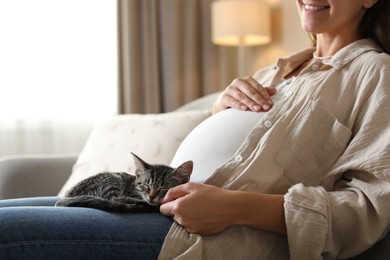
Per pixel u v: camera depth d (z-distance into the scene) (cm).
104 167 151
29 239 71
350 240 81
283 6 252
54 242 72
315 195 80
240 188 88
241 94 110
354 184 83
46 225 73
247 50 283
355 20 107
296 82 101
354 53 97
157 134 155
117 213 81
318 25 104
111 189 96
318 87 95
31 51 261
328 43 112
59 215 76
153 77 264
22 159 162
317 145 91
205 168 101
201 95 274
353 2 102
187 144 112
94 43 269
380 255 83
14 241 70
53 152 267
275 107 97
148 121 162
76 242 73
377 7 106
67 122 269
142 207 86
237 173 91
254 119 101
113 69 271
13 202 103
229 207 80
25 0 258
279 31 256
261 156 90
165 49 264
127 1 257
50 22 262
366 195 80
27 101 262
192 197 79
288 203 80
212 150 102
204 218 79
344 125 91
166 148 150
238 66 285
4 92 258
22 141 262
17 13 257
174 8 262
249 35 238
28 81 261
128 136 159
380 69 90
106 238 75
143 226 79
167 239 77
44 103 264
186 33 266
